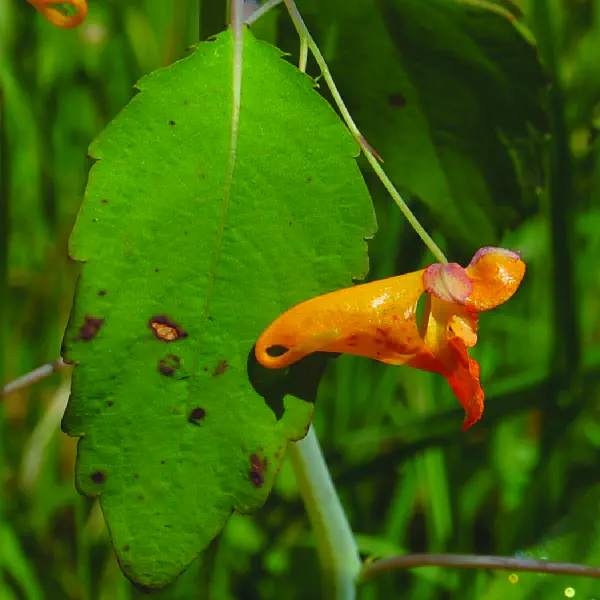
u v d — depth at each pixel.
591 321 0.43
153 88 0.27
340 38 0.31
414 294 0.27
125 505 0.27
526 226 0.43
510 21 0.31
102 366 0.27
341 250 0.27
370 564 0.32
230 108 0.27
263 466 0.27
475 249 0.33
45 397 0.43
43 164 0.44
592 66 0.44
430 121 0.32
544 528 0.38
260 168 0.27
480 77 0.32
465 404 0.27
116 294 0.27
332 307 0.27
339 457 0.39
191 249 0.27
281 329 0.27
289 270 0.27
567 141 0.37
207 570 0.38
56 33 0.44
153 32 0.43
